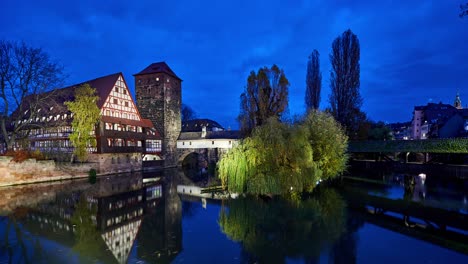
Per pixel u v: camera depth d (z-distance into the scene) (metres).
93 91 33.31
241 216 15.85
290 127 20.23
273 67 31.91
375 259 10.05
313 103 40.25
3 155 27.62
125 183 29.59
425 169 29.67
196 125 74.12
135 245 11.54
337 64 38.00
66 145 38.28
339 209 16.92
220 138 50.34
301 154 19.52
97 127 35.78
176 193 23.78
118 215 16.48
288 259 10.11
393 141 33.88
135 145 44.31
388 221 14.44
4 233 13.02
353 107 37.62
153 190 25.42
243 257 10.26
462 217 15.28
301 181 19.31
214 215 16.31
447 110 62.22
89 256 10.30
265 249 11.02
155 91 50.28
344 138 26.28
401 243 11.50
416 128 72.00
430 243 11.59
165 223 14.78
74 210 17.66
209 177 35.75
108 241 12.02
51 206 18.69
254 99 31.91
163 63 52.91
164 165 49.28
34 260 9.92
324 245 11.39
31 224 14.52
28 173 27.59
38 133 41.31
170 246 11.35
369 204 18.20
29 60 29.78
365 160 37.38
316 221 14.61
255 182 18.73
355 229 13.34
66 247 11.26
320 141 23.27
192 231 13.40
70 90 41.41
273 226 13.98
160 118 49.91
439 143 29.08
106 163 36.47
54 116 39.81
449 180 27.28
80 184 28.20
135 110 44.41
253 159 19.12
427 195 20.83
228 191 22.16
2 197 21.39
